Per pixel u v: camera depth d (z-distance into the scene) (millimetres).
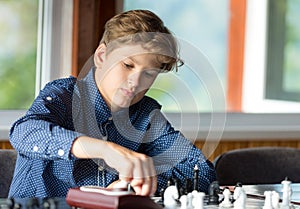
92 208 1778
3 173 2479
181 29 3969
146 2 3822
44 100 2131
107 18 3518
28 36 3549
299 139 4047
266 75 4289
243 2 4188
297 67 4305
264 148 2861
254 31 4234
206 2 4047
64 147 1895
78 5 3471
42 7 3541
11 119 3484
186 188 2158
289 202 2088
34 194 2197
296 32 4301
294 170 2879
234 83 4188
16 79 3553
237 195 2086
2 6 3492
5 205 1805
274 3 4285
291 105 4301
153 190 1879
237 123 4023
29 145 1943
